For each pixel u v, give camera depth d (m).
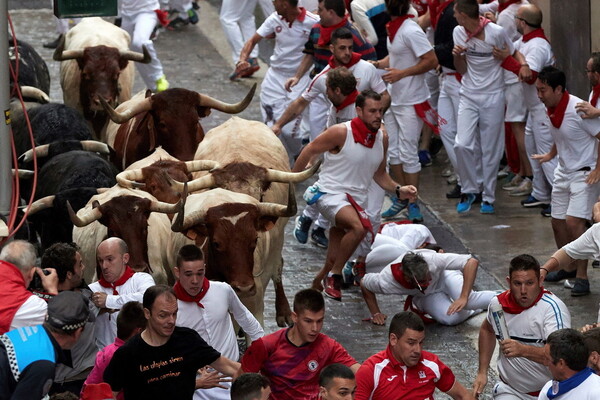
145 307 15.85
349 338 23.42
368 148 24.17
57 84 41.16
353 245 24.58
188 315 17.84
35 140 26.30
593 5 29.91
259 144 24.02
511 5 31.36
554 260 20.47
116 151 26.97
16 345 15.00
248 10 41.75
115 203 20.05
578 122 24.77
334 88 26.31
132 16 38.56
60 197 22.20
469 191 30.27
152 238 20.72
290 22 33.44
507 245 27.94
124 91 32.69
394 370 16.48
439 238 28.64
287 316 23.77
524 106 30.19
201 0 53.59
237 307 18.41
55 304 15.32
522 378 18.42
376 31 32.59
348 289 26.06
